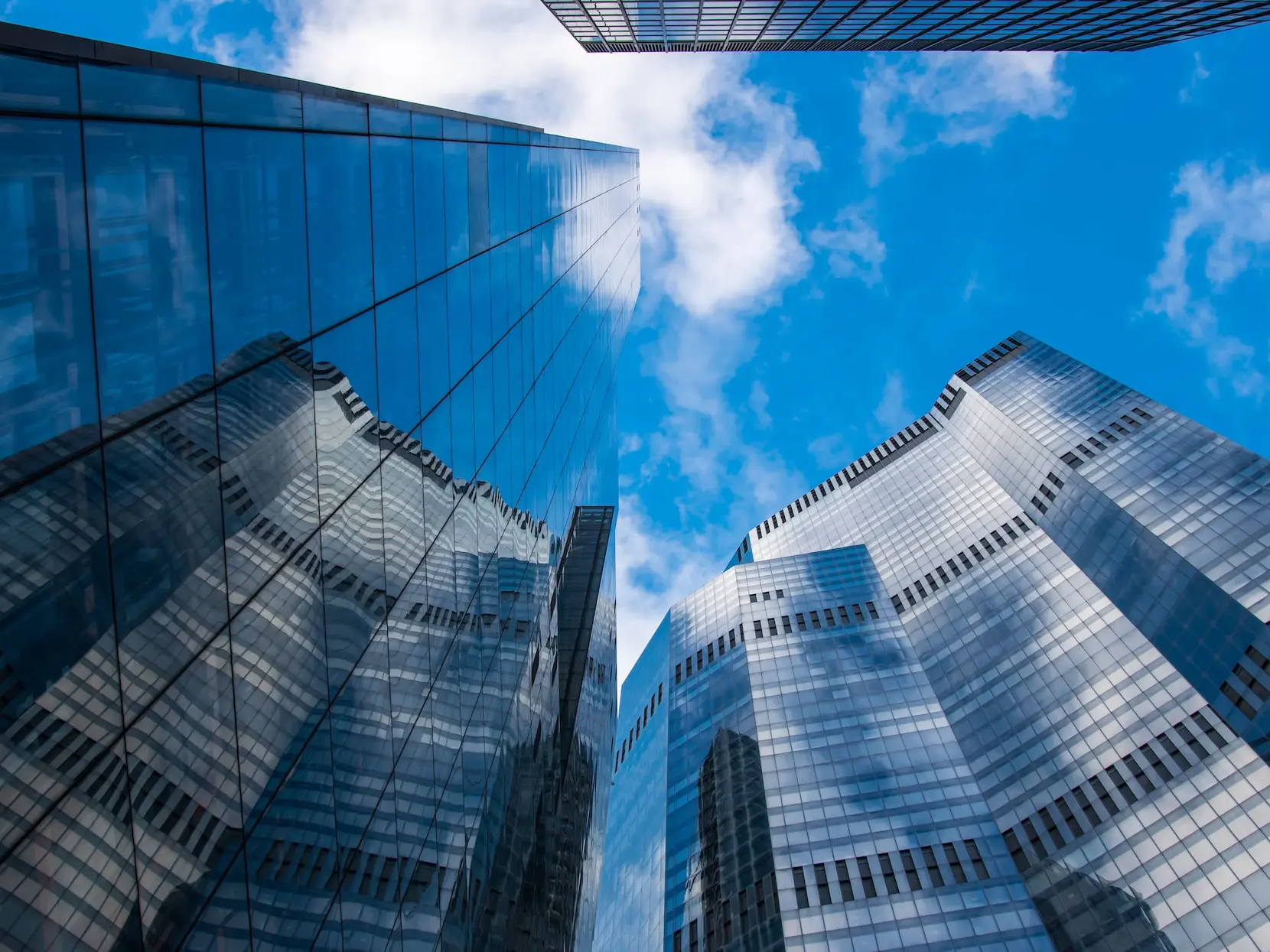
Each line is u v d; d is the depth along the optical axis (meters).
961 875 71.94
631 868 107.81
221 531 12.18
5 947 7.93
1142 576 90.31
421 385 21.98
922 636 110.88
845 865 76.00
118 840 9.70
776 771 90.62
